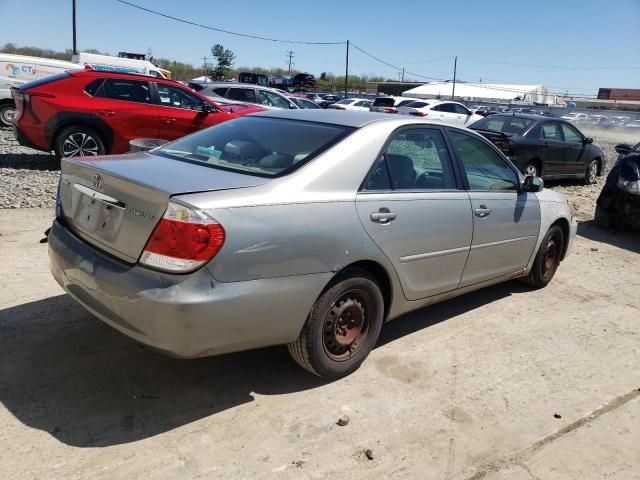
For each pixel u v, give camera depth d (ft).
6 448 9.16
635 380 13.14
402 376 12.42
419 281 13.09
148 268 9.45
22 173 30.89
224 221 9.40
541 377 12.90
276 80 148.05
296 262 10.27
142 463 9.10
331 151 11.39
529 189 16.31
